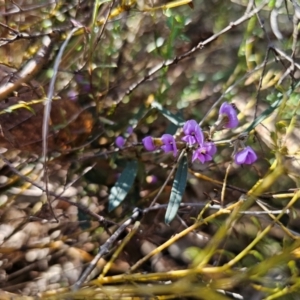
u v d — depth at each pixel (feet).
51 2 0.77
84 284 0.56
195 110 0.79
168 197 0.72
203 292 0.49
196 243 0.67
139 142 0.73
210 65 0.82
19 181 0.67
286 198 0.68
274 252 0.64
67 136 0.74
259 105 0.76
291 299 0.57
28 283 0.60
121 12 0.76
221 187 0.70
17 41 0.75
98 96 0.75
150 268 0.66
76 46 0.77
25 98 0.72
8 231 0.63
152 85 0.80
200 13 0.84
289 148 0.67
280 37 0.73
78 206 0.63
